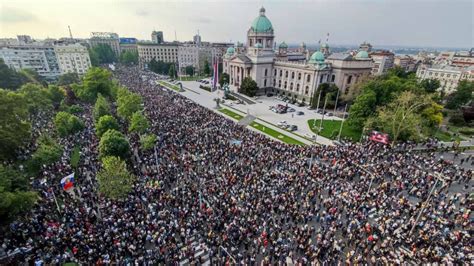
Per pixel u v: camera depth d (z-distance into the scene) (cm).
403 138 6147
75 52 14338
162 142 5422
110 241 2827
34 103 6850
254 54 11894
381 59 17438
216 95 11756
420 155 5422
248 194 3759
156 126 6278
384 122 6175
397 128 5925
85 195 3609
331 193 3903
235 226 3122
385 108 6341
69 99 8562
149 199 3578
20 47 13275
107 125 5316
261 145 5594
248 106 9925
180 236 3038
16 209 2755
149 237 2931
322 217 3425
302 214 3419
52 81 13275
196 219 3247
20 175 3325
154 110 7594
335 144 6325
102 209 3366
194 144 5350
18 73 10444
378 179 4238
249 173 4300
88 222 3059
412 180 4188
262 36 11919
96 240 2816
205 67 17875
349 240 3059
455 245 2964
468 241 3023
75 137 5581
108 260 2623
